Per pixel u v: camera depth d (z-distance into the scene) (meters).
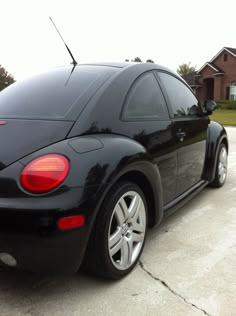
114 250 2.41
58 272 2.13
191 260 2.82
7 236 1.99
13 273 2.62
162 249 3.01
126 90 2.74
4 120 2.41
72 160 2.09
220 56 39.47
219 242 3.15
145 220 2.77
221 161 4.78
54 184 2.00
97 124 2.38
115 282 2.50
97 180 2.13
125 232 2.54
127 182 2.49
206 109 4.28
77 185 2.05
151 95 3.06
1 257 2.08
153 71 3.26
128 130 2.59
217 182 4.76
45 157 2.06
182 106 3.60
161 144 2.92
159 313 2.17
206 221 3.65
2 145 2.17
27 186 1.99
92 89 2.59
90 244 2.27
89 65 3.09
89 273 2.47
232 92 38.66
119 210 2.42
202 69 40.62
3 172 2.05
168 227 3.49
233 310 2.20
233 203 4.22
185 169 3.52
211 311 2.19
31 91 2.79
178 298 2.32
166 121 3.10
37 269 2.08
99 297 2.33
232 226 3.52
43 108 2.51
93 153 2.19
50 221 1.96
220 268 2.69
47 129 2.25
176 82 3.68
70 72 2.98
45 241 1.97
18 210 1.96
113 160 2.26
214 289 2.42
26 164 2.05
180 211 3.95
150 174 2.71
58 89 2.71
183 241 3.17
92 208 2.10
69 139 2.21
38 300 2.30
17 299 2.32
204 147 4.09
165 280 2.53
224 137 4.71
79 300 2.30
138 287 2.44
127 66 3.00
